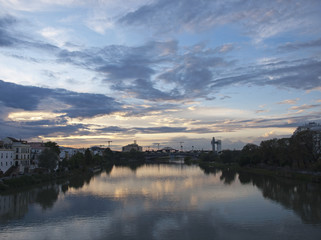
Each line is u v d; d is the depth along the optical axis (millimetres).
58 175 134625
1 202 76750
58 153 190750
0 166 119500
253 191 93750
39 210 67375
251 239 46969
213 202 75375
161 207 69625
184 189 99188
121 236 48781
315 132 125500
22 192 93250
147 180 129750
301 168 138375
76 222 57188
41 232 51125
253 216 60750
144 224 55500
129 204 73438
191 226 54062
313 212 63812
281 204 72500
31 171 144375
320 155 124812
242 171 180250
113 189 100125
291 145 131000
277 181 120812
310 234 49062
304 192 90750
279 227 53031
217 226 53875
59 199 80938
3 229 52875
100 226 54406
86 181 126188
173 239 47188
